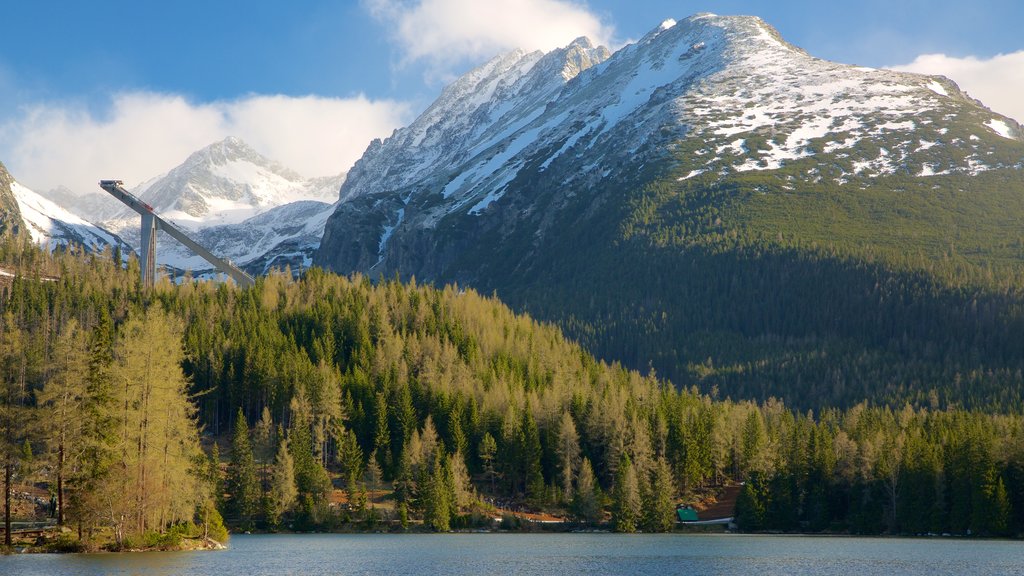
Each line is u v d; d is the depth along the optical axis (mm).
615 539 174500
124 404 116750
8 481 116062
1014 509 180375
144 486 119062
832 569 127000
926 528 183250
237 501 185375
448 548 152875
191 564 115688
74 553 118375
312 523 185125
